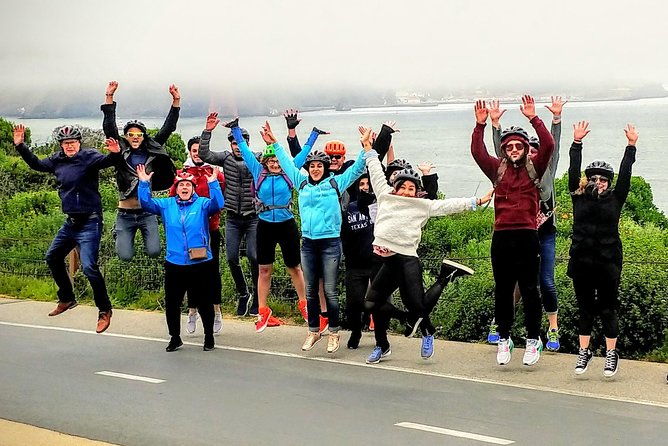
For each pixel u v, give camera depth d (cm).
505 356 1067
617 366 1033
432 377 1062
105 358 1206
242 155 1275
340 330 1341
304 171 1206
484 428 855
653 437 820
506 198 1028
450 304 1263
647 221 1775
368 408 935
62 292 1252
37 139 3872
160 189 1288
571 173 1027
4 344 1305
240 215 1384
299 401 970
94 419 923
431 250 1551
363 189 1173
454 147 5603
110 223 1803
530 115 1013
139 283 1642
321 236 1170
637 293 1116
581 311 1027
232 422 898
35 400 1001
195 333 1356
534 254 1030
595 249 1004
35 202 2283
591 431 840
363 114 11419
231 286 1527
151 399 994
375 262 1177
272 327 1370
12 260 1839
